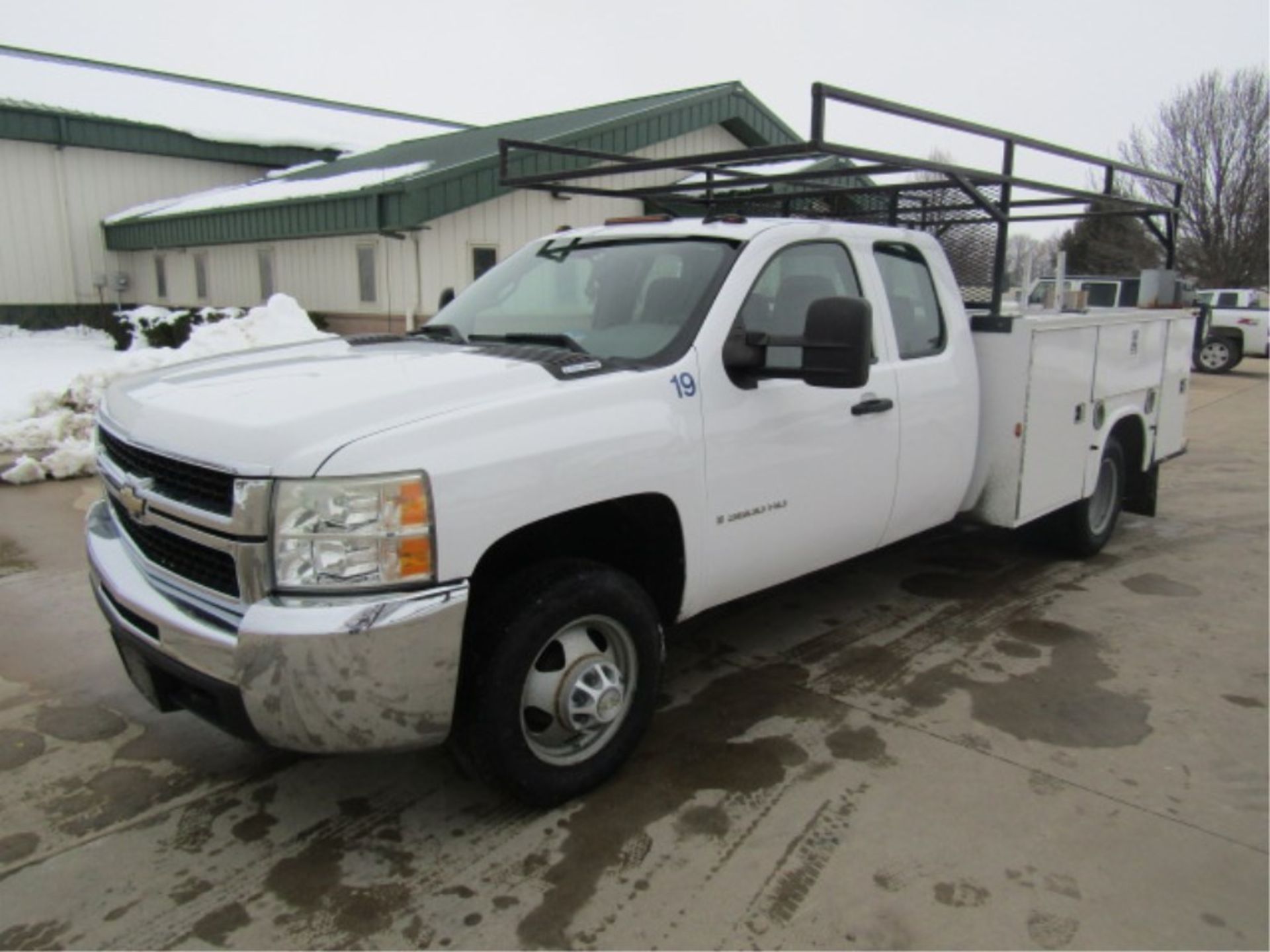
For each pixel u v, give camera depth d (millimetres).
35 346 17203
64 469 7684
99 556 3260
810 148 3615
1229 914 2678
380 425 2656
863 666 4348
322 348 3857
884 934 2592
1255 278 32312
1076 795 3271
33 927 2596
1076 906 2709
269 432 2615
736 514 3555
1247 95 32031
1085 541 5871
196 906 2691
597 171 4551
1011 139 4797
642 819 3119
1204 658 4480
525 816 3139
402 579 2600
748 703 3949
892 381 4203
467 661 2932
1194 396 15984
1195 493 8242
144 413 3064
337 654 2520
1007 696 4043
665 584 3525
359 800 3232
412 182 11820
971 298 5602
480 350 3441
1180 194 6832
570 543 3402
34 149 18406
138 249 18594
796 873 2850
